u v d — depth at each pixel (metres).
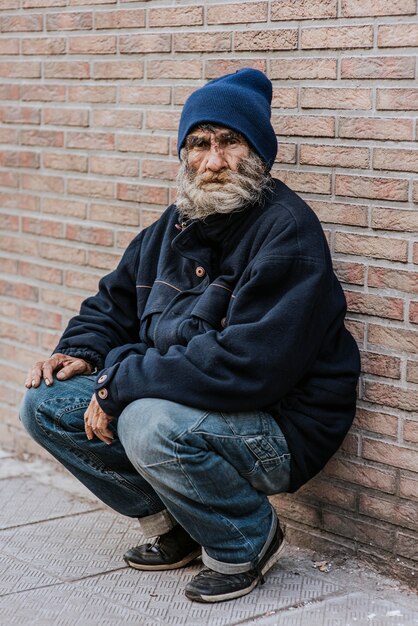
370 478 3.47
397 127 3.28
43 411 3.47
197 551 3.53
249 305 3.19
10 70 4.71
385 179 3.33
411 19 3.21
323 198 3.51
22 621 3.14
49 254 4.65
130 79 4.16
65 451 3.51
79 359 3.58
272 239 3.23
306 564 3.56
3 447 4.99
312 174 3.53
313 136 3.51
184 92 3.96
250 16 3.66
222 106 3.29
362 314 3.44
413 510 3.37
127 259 3.72
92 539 3.81
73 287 4.55
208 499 3.16
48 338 4.71
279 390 3.16
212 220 3.37
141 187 4.17
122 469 3.45
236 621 3.12
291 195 3.35
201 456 3.10
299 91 3.54
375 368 3.42
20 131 4.71
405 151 3.27
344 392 3.33
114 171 4.28
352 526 3.55
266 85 3.44
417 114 3.23
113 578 3.46
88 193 4.41
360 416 3.48
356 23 3.35
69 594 3.33
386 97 3.30
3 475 4.58
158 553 3.51
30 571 3.52
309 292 3.15
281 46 3.57
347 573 3.48
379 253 3.38
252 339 3.10
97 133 4.34
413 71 3.23
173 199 4.06
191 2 3.87
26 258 4.78
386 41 3.28
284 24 3.56
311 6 3.47
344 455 3.54
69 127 4.46
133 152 4.19
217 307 3.29
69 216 4.52
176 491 3.15
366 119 3.36
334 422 3.33
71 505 4.18
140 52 4.10
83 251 4.48
